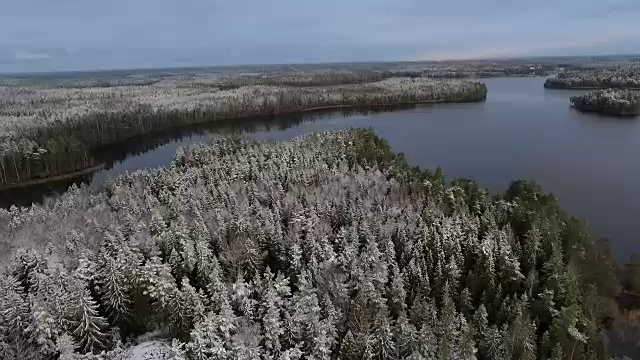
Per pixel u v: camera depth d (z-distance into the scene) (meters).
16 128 180.88
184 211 86.19
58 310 51.72
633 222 99.44
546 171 138.75
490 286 62.81
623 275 77.12
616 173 135.38
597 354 54.06
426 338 48.78
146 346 54.16
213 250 71.88
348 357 49.25
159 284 55.62
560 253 68.12
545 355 52.03
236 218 77.62
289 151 129.62
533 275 62.84
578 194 118.06
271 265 72.69
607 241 86.81
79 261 60.41
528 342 50.91
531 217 78.31
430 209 82.38
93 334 52.97
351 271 61.28
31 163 151.62
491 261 65.12
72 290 53.84
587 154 157.50
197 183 107.25
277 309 51.50
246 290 54.72
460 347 47.56
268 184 101.31
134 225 76.38
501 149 167.50
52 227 79.56
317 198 89.12
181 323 54.03
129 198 94.81
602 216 103.25
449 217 81.62
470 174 136.75
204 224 75.44
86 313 52.00
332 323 52.03
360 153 130.38
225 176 111.19
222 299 52.50
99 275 59.22
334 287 58.03
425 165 147.25
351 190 94.56
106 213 86.88
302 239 73.62
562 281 60.38
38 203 126.88
